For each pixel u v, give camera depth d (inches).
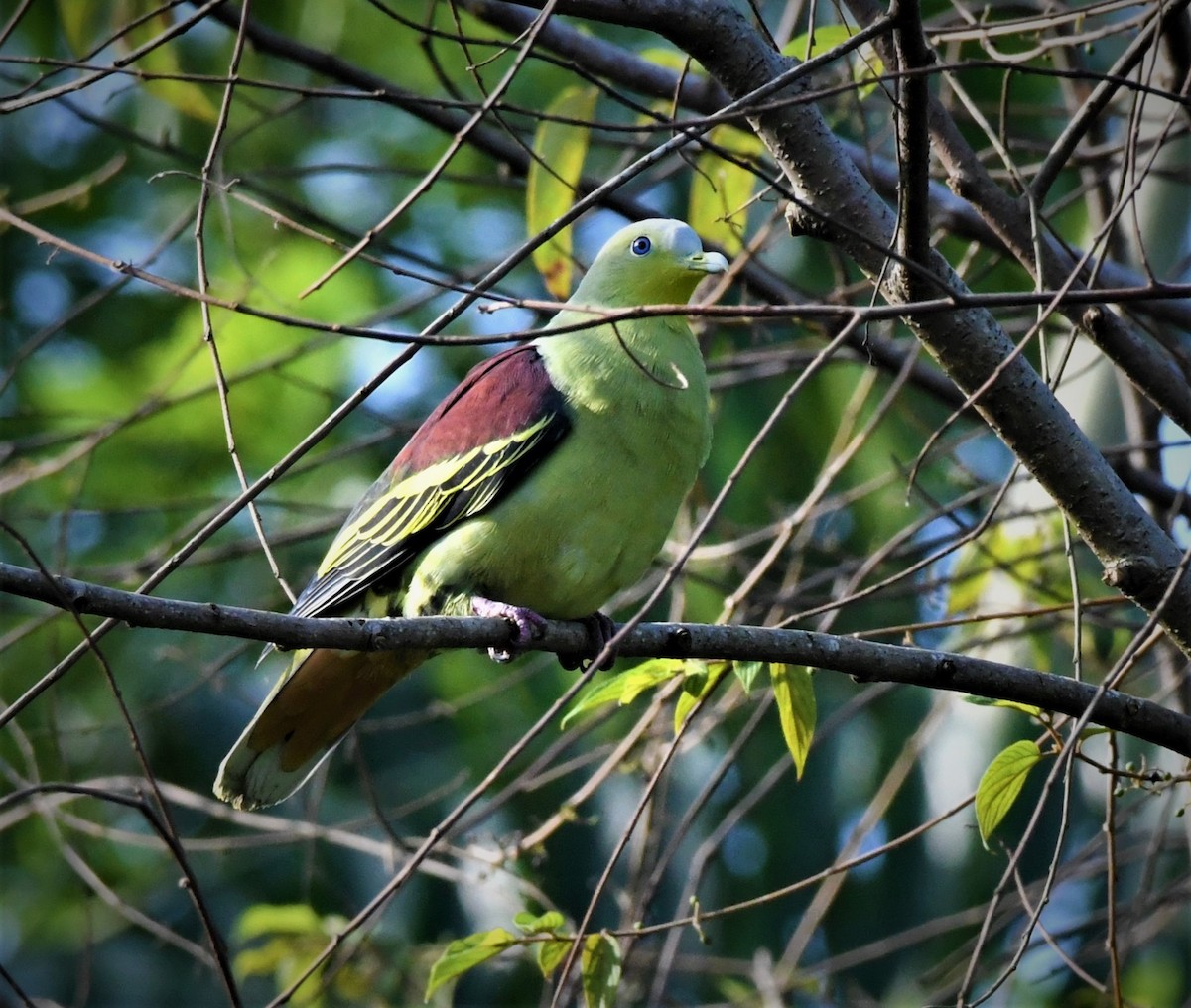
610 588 330.6
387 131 631.2
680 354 332.5
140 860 563.5
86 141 633.6
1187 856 532.4
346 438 582.2
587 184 409.4
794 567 426.6
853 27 347.6
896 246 277.4
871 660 275.9
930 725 418.3
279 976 445.4
